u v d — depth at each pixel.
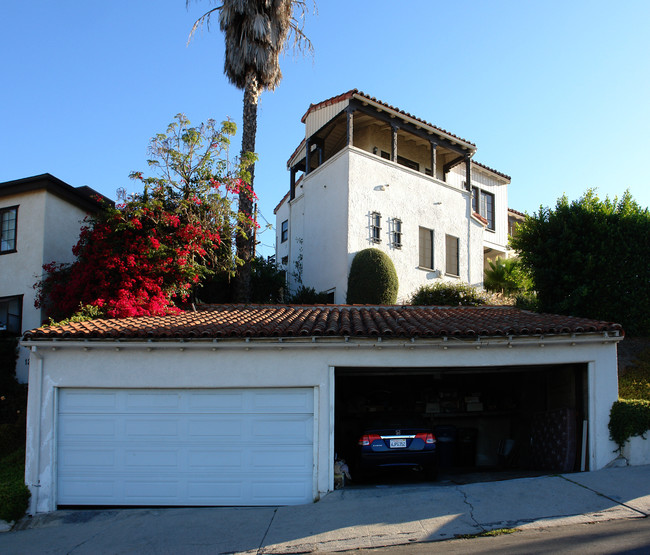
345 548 6.48
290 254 21.69
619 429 9.23
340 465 9.51
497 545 6.09
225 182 14.31
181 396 9.12
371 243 18.30
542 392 11.30
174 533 7.39
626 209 14.00
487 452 12.84
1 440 12.23
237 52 17.14
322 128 20.42
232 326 9.43
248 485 8.87
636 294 13.57
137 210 12.62
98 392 9.15
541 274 14.47
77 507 8.87
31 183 15.42
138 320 10.48
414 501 7.87
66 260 16.03
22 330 14.91
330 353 9.10
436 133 20.59
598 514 6.91
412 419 10.14
